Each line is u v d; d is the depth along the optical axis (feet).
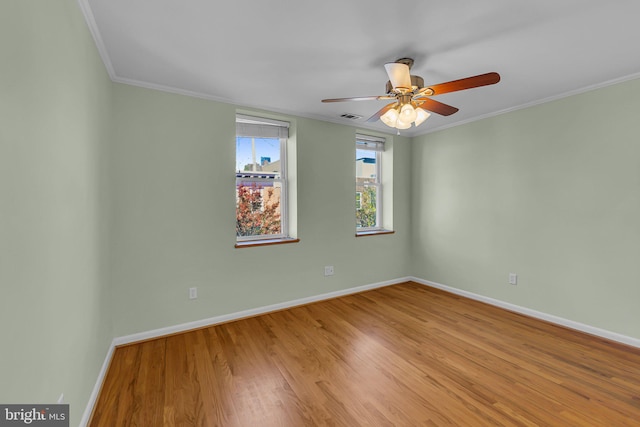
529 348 8.37
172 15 5.63
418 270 15.03
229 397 6.30
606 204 8.82
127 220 8.62
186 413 5.83
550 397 6.28
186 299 9.55
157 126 9.00
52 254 4.09
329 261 12.62
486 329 9.63
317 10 5.51
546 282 10.24
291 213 11.94
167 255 9.23
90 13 5.53
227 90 9.34
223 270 10.19
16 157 3.15
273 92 9.52
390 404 6.07
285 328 9.74
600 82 8.73
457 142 13.06
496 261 11.69
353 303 12.13
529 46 6.76
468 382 6.81
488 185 11.89
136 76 8.30
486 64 7.63
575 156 9.43
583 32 6.21
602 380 6.86
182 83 8.79
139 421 5.63
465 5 5.37
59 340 4.31
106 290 7.61
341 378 6.98
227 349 8.36
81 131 5.39
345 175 13.01
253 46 6.79
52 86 4.07
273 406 6.03
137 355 8.02
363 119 12.46
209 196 9.87
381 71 8.06
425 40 6.52
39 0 3.66
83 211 5.52
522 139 10.79
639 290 8.27
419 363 7.61
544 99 10.07
